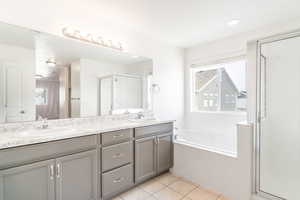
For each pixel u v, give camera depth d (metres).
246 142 1.79
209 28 2.47
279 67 1.82
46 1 1.75
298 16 2.10
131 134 2.04
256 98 1.87
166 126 2.52
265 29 2.40
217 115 2.98
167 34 2.70
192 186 2.18
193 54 3.31
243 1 1.78
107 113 2.38
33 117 1.76
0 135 1.45
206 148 2.20
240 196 1.83
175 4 1.84
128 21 2.26
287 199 1.70
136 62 2.67
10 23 1.55
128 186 2.01
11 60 1.62
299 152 1.73
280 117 1.82
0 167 1.17
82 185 1.59
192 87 3.41
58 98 1.94
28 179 1.29
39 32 1.72
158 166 2.36
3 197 1.19
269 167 1.80
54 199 1.42
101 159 1.74
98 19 2.15
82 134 1.58
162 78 3.04
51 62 1.87
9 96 1.62
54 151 1.41
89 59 2.17
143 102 2.78
